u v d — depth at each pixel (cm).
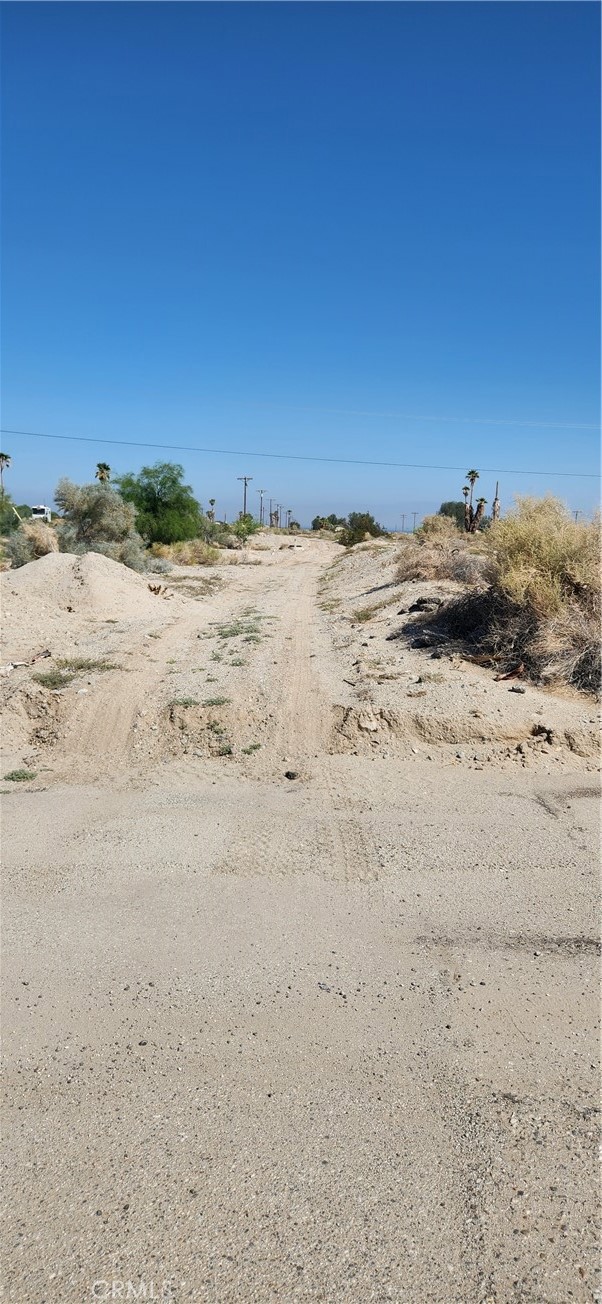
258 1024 366
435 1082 327
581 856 537
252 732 821
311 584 2677
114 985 399
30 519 4047
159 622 1534
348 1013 372
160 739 820
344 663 1091
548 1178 276
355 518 5953
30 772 751
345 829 591
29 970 414
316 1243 252
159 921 461
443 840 568
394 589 1820
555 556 1099
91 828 607
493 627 1077
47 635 1360
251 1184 275
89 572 1791
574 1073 331
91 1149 294
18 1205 269
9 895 499
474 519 3353
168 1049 350
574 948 425
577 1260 245
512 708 820
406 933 443
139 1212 265
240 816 623
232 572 3186
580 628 968
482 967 409
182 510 4566
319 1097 319
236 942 437
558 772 708
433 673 962
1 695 917
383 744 783
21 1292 237
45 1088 328
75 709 898
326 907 475
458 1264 244
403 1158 286
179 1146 294
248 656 1154
